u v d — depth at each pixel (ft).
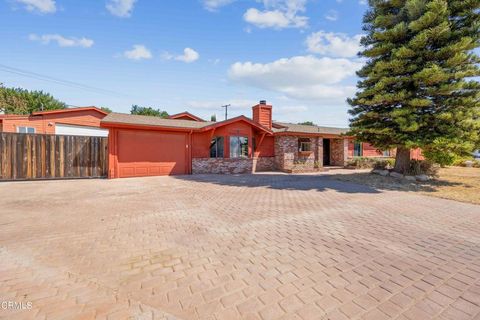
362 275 10.00
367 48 38.17
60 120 61.67
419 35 30.01
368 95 36.24
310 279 9.68
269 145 60.08
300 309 7.77
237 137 52.90
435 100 33.55
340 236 14.56
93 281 9.46
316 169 56.13
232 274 10.07
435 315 7.50
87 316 7.39
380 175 41.34
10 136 36.58
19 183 35.47
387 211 20.40
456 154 33.65
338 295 8.57
